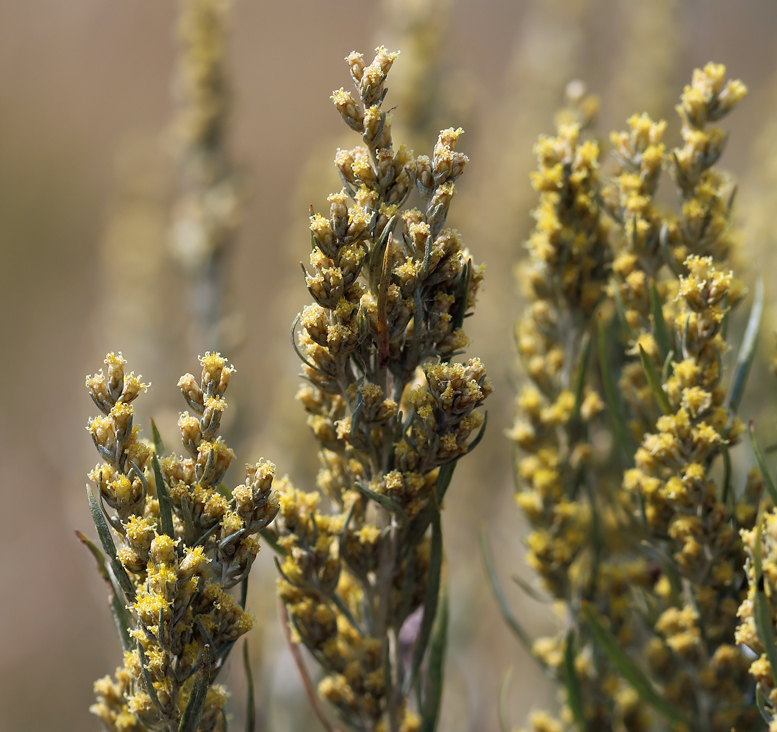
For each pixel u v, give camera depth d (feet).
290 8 6.14
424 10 1.86
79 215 4.89
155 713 0.88
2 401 3.85
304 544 0.93
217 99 1.71
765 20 4.19
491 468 2.01
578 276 1.01
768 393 1.28
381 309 0.89
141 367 2.34
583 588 1.03
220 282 1.64
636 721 1.05
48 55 5.54
